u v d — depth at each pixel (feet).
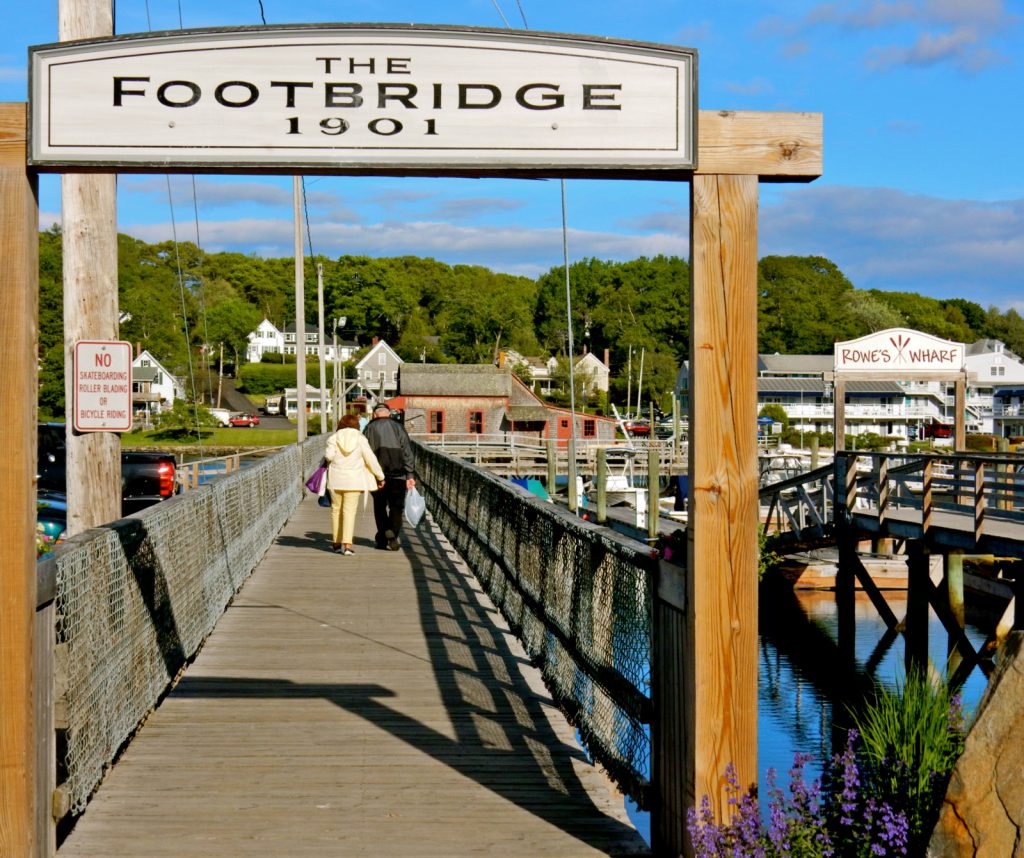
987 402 360.89
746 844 13.26
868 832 13.53
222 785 18.70
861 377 85.51
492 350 512.63
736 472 13.85
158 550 23.89
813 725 48.37
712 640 13.76
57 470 57.16
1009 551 50.44
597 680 19.66
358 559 48.29
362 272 583.58
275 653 29.25
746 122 13.99
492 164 13.96
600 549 20.07
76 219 27.58
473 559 43.68
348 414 50.31
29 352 13.62
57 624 16.10
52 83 13.70
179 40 13.83
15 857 13.23
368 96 13.96
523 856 15.72
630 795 17.19
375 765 19.83
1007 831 11.68
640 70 13.98
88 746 17.52
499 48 14.01
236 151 13.88
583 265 531.91
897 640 66.95
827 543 75.41
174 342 411.95
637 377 422.00
